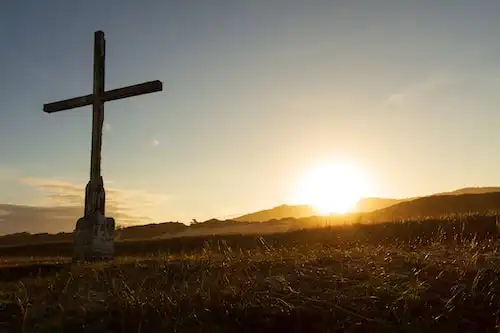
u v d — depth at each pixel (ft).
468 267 11.28
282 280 11.16
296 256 14.20
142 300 10.54
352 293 10.14
